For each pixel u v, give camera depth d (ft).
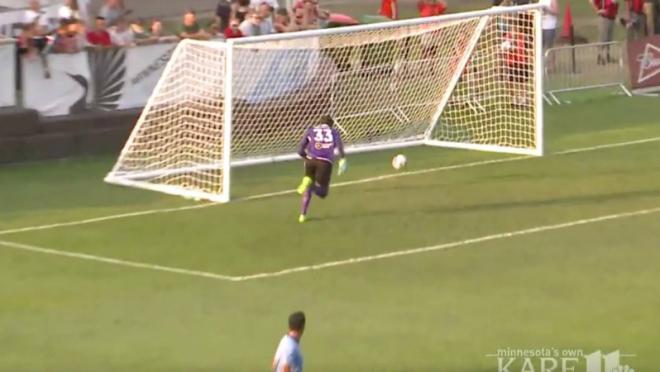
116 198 311.27
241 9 393.50
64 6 379.14
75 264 258.37
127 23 392.68
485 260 258.98
